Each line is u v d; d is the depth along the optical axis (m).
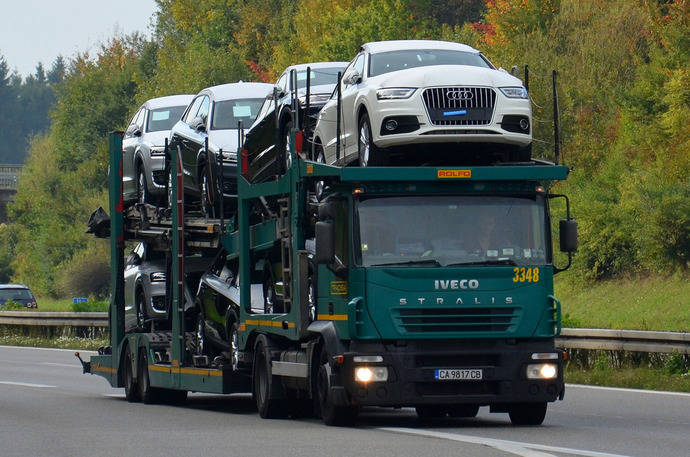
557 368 26.73
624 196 78.00
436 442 23.41
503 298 26.58
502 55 94.50
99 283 157.00
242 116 39.97
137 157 46.25
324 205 26.36
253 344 32.75
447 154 28.06
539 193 27.22
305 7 142.25
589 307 74.44
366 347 26.34
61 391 43.56
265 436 25.28
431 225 26.66
